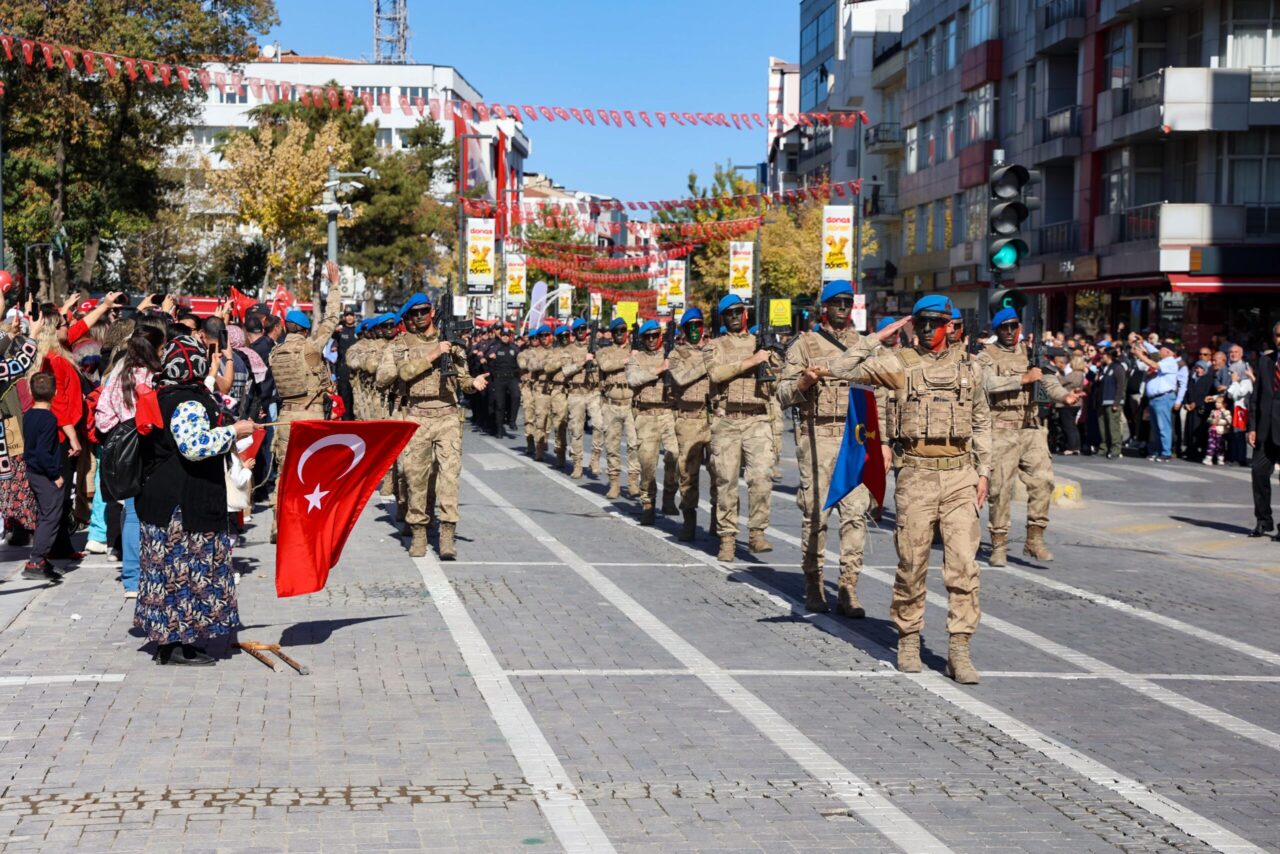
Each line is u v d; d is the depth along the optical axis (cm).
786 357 1144
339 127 6725
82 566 1273
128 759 704
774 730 782
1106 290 4200
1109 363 2894
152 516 886
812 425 1131
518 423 3772
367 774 686
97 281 6338
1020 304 1533
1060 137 4456
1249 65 3728
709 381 1502
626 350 1952
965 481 920
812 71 8906
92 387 1323
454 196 7719
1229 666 989
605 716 802
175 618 888
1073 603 1227
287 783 670
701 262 7331
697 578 1291
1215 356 2753
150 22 4412
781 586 1260
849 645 1017
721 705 834
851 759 732
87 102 4456
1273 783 708
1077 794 682
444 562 1355
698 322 1505
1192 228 3694
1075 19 4375
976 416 934
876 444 1009
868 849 598
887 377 919
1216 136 3762
